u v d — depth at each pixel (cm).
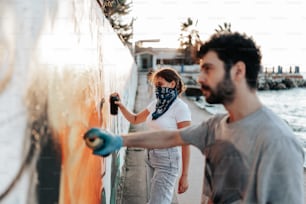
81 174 173
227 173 138
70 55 150
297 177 125
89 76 205
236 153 135
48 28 114
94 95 227
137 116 337
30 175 98
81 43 179
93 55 225
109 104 343
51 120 118
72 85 153
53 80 121
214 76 139
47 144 114
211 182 150
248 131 132
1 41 78
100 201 248
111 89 374
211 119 156
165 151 292
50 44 117
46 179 112
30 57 96
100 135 150
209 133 152
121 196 471
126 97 799
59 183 129
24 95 92
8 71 82
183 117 291
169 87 294
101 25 282
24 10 92
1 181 79
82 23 184
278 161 124
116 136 156
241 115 137
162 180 292
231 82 137
